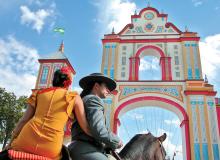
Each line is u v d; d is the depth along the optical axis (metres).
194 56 23.78
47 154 3.29
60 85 3.93
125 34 25.69
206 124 20.94
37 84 23.64
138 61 24.16
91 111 3.72
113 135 3.73
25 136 3.31
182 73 23.30
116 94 22.81
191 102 21.81
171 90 22.58
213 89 22.25
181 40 24.72
